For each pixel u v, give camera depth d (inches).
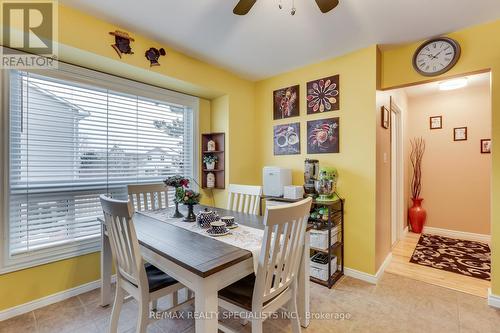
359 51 99.3
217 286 45.4
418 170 169.2
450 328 69.4
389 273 104.9
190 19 79.1
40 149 80.4
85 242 88.9
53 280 81.9
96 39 78.4
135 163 104.0
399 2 70.4
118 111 98.7
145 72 93.0
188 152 124.6
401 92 148.4
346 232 103.0
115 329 61.1
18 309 74.6
